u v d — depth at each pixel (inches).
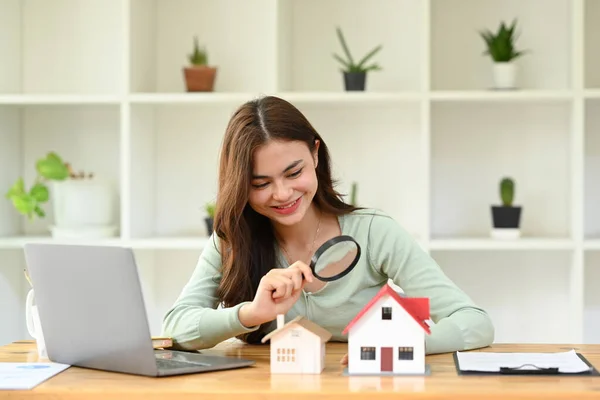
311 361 67.7
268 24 144.8
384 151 143.8
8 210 146.0
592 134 142.1
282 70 136.7
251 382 64.6
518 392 60.1
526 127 142.6
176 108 147.0
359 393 60.6
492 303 144.4
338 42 143.7
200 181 147.6
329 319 86.4
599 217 142.4
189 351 81.0
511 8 141.5
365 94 131.0
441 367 69.9
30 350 82.0
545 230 142.7
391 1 142.6
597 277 143.6
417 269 85.2
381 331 67.0
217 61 145.9
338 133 144.6
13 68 145.6
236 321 76.4
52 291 72.5
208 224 138.0
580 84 129.4
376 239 87.0
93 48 147.9
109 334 68.9
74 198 138.5
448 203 143.5
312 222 87.6
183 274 148.9
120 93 135.8
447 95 130.6
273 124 77.9
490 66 141.7
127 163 134.3
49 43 148.6
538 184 142.6
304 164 79.0
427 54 130.6
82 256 68.8
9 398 63.5
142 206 141.4
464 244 130.2
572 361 70.7
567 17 140.4
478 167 143.2
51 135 149.8
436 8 141.9
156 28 146.3
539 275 143.7
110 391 62.7
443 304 83.0
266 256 86.4
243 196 79.1
